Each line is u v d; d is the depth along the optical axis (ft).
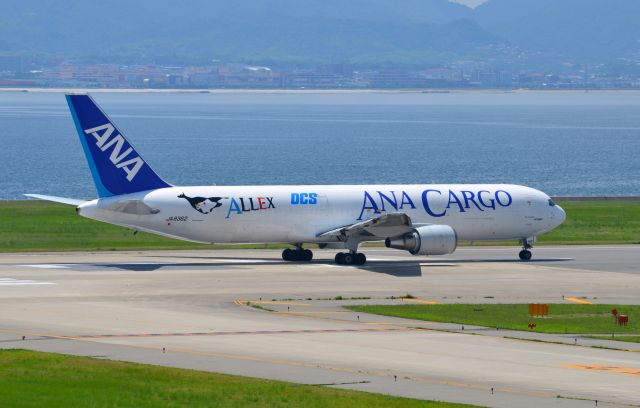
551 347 407.85
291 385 318.86
